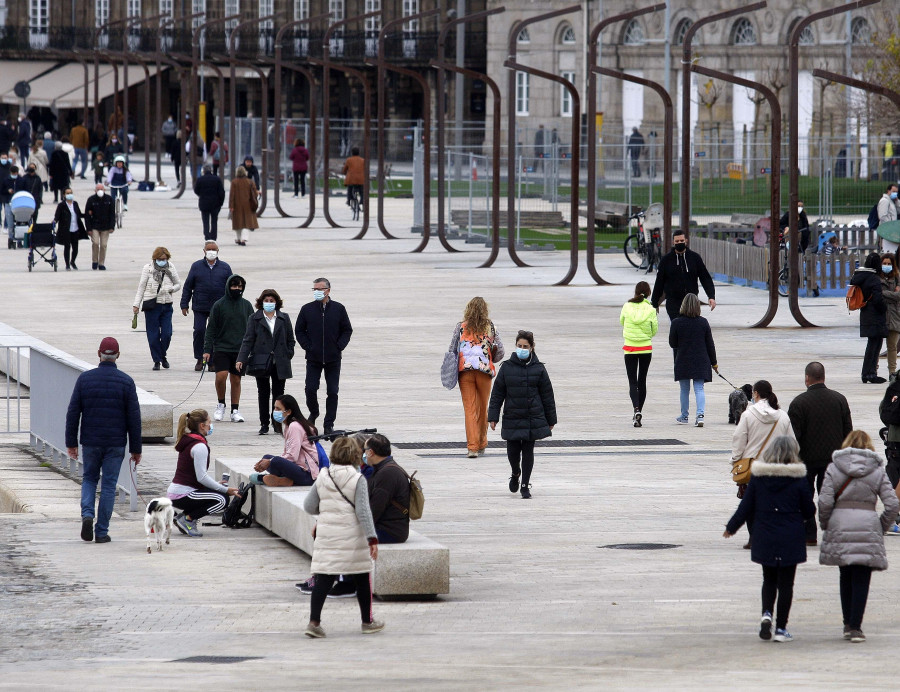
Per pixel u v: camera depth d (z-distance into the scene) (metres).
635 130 194.75
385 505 33.41
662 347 74.62
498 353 50.72
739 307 88.19
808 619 30.78
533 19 98.19
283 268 105.88
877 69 163.62
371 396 61.56
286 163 179.50
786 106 192.62
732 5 198.25
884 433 40.53
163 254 66.62
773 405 38.50
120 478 45.44
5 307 86.62
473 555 36.88
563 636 28.84
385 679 24.55
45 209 144.12
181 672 25.62
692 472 48.06
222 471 44.59
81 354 70.31
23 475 49.06
